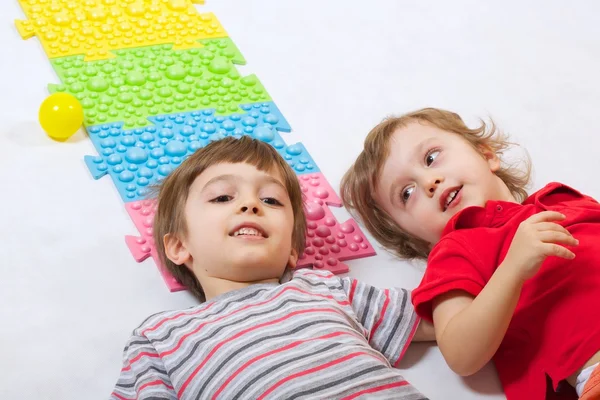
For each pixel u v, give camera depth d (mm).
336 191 1513
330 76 1823
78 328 1207
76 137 1574
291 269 1320
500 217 1241
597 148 1644
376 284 1328
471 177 1308
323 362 1025
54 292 1260
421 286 1166
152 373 1088
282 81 1792
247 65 1831
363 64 1872
